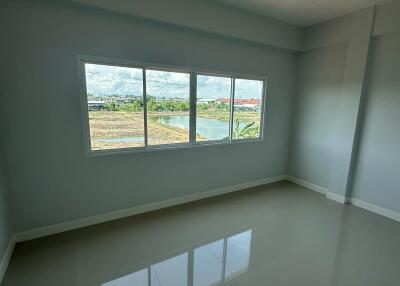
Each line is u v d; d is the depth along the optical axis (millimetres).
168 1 2609
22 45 2156
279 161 4445
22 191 2342
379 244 2432
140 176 3008
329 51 3623
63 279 1905
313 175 4059
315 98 3914
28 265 2057
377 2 2840
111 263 2104
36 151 2359
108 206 2846
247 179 4082
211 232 2645
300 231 2686
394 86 2904
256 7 3090
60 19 2268
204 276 1957
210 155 3564
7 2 2049
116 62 2607
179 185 3348
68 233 2572
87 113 2566
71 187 2592
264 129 4090
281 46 3682
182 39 2977
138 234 2578
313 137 4004
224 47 3346
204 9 2861
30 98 2258
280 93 4129
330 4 2947
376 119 3113
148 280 1908
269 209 3260
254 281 1897
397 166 2953
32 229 2443
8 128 2199
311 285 1854
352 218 3016
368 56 3072
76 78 2438
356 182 3410
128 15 2484
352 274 1979
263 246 2389
